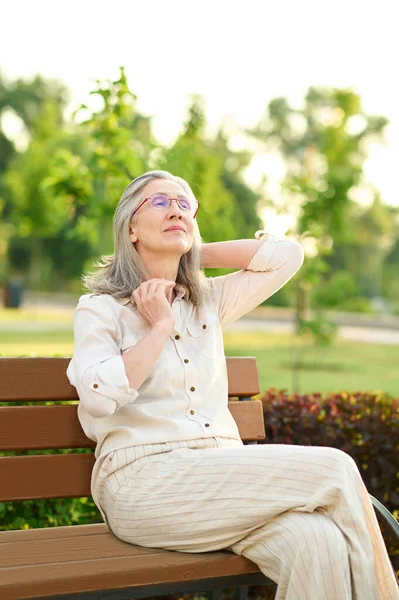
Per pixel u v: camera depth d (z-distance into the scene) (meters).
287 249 3.82
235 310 3.82
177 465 3.17
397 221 61.91
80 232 7.64
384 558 2.99
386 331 30.31
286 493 3.00
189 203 3.59
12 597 2.71
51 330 22.53
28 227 39.94
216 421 3.42
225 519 3.03
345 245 58.47
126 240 3.55
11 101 61.12
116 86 7.11
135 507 3.15
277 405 4.82
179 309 3.55
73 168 7.51
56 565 2.88
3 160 59.69
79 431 3.58
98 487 3.35
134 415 3.29
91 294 3.46
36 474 3.48
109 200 7.34
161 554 3.06
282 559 2.92
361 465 4.70
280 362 17.39
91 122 7.16
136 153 7.36
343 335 27.19
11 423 3.48
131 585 2.88
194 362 3.46
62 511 4.43
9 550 3.06
